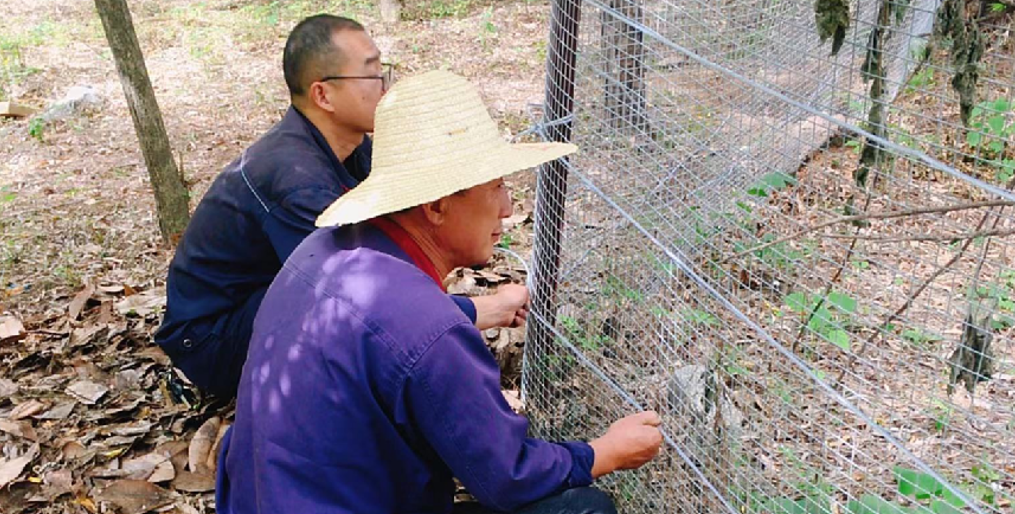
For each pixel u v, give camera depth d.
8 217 5.32
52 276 4.40
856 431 2.08
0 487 2.73
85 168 6.26
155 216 5.27
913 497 2.07
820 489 2.01
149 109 4.49
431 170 1.75
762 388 2.19
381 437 1.72
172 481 2.80
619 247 2.47
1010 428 2.04
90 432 3.01
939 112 1.82
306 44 2.68
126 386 3.29
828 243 2.20
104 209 5.43
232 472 1.83
